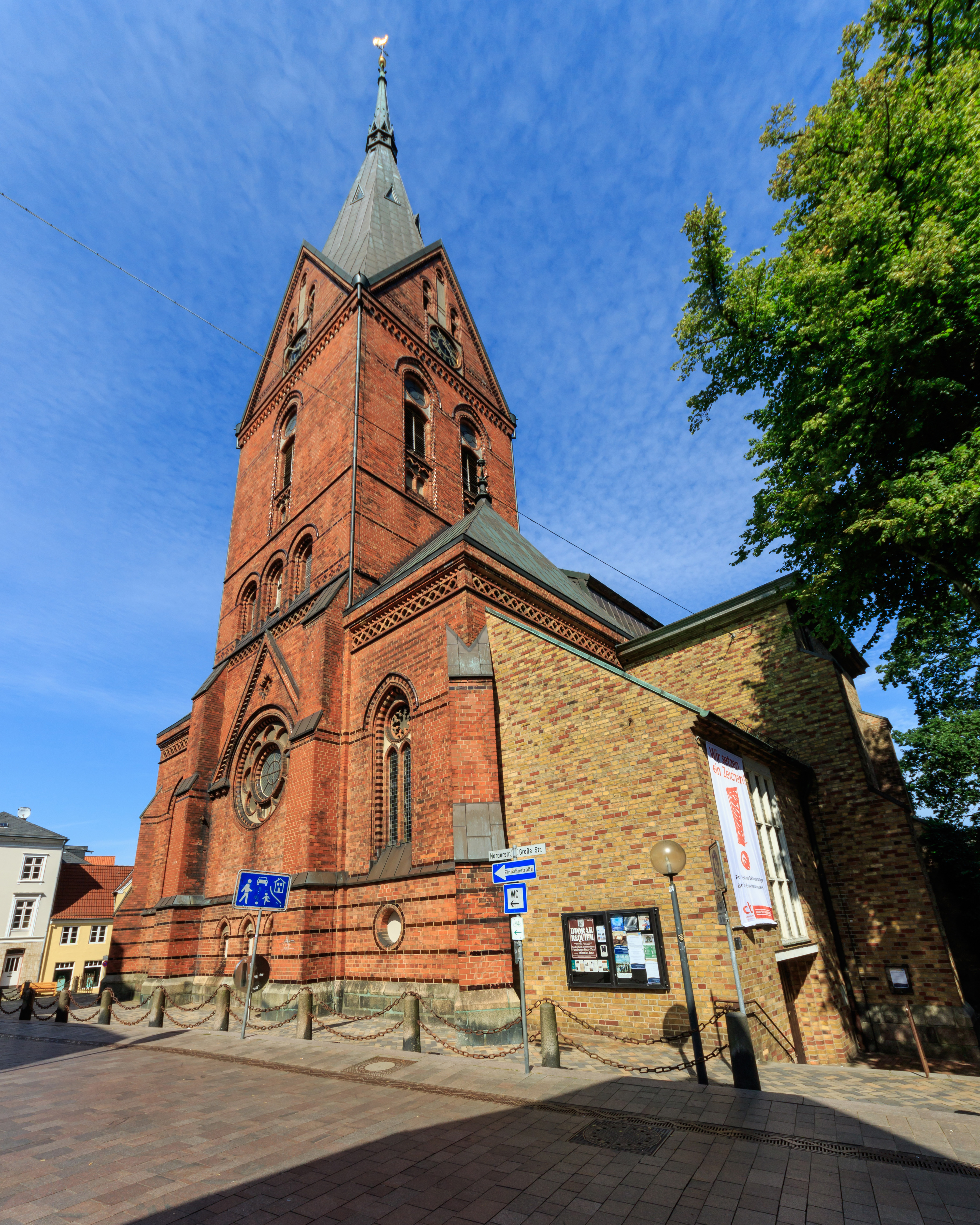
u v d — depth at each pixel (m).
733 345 13.91
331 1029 12.61
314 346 27.11
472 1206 5.14
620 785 12.12
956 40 11.52
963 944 21.08
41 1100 8.72
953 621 13.73
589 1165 5.87
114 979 24.98
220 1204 5.28
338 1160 6.16
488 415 31.20
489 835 13.14
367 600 19.09
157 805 27.67
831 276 11.17
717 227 13.80
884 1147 6.06
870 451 11.56
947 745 22.75
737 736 12.55
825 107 12.39
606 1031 10.80
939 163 10.76
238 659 24.89
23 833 45.06
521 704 14.31
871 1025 13.70
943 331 10.35
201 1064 10.91
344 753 18.09
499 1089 8.37
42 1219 5.06
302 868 16.33
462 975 12.26
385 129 39.53
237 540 28.89
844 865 14.86
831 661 16.48
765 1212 4.93
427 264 30.80
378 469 22.97
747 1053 8.07
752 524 13.85
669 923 10.83
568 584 24.09
